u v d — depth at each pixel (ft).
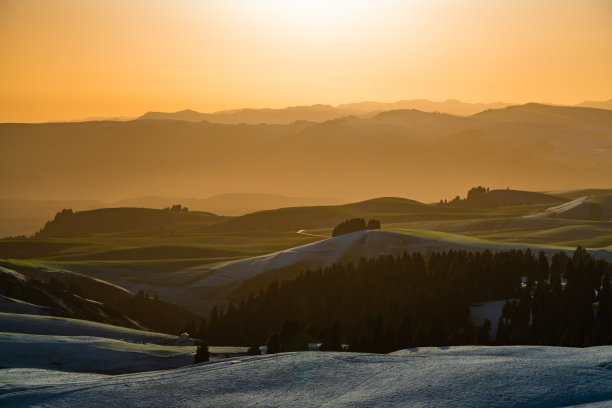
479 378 154.40
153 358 312.91
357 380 163.63
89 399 157.48
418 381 157.07
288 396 154.30
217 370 181.27
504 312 440.86
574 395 140.26
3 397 161.27
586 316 410.93
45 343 314.55
